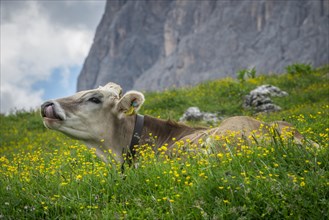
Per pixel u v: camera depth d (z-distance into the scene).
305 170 2.59
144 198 2.58
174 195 2.51
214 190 2.51
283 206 2.33
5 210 2.59
